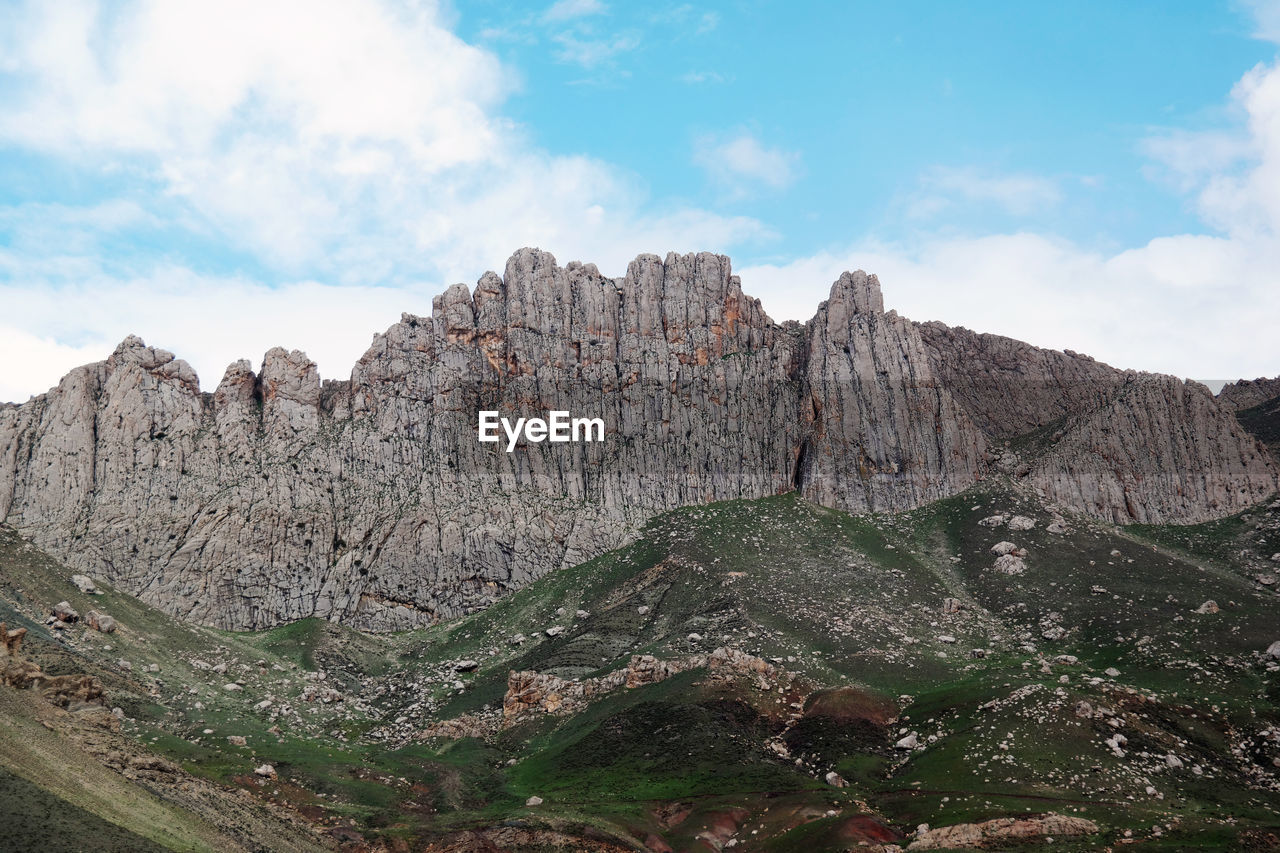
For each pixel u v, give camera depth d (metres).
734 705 162.38
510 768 160.62
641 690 175.12
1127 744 137.25
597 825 127.19
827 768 144.12
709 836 126.56
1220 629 181.00
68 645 168.88
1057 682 160.50
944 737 146.50
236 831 104.31
